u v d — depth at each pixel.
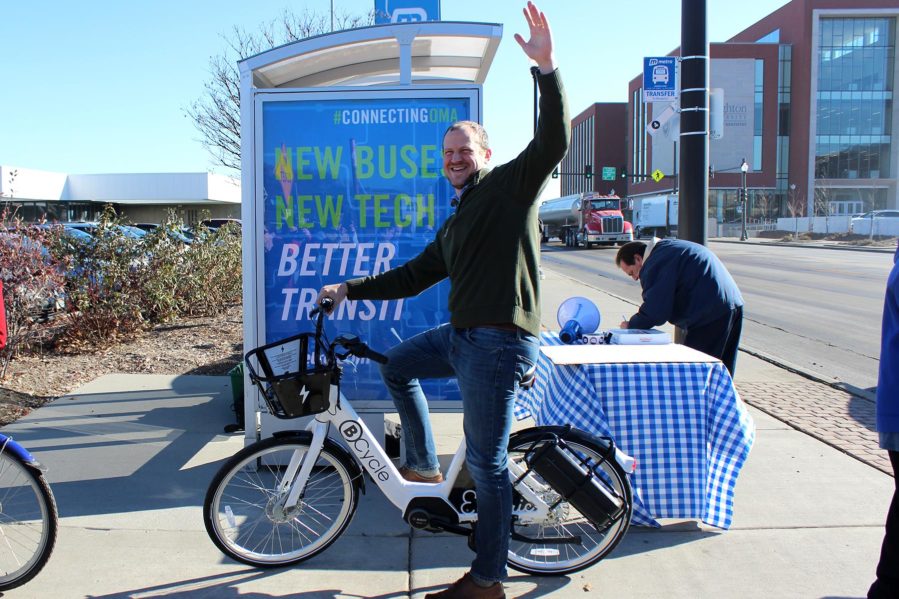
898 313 2.75
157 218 52.09
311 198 4.70
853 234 42.53
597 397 3.75
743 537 3.76
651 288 4.41
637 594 3.22
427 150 4.67
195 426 5.64
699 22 6.23
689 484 3.74
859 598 3.18
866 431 5.62
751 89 65.62
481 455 2.95
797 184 65.38
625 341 4.30
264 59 4.62
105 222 8.58
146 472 4.64
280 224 4.71
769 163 66.50
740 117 65.81
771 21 69.62
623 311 12.70
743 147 66.12
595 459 3.31
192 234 11.34
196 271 10.91
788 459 4.95
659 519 3.88
